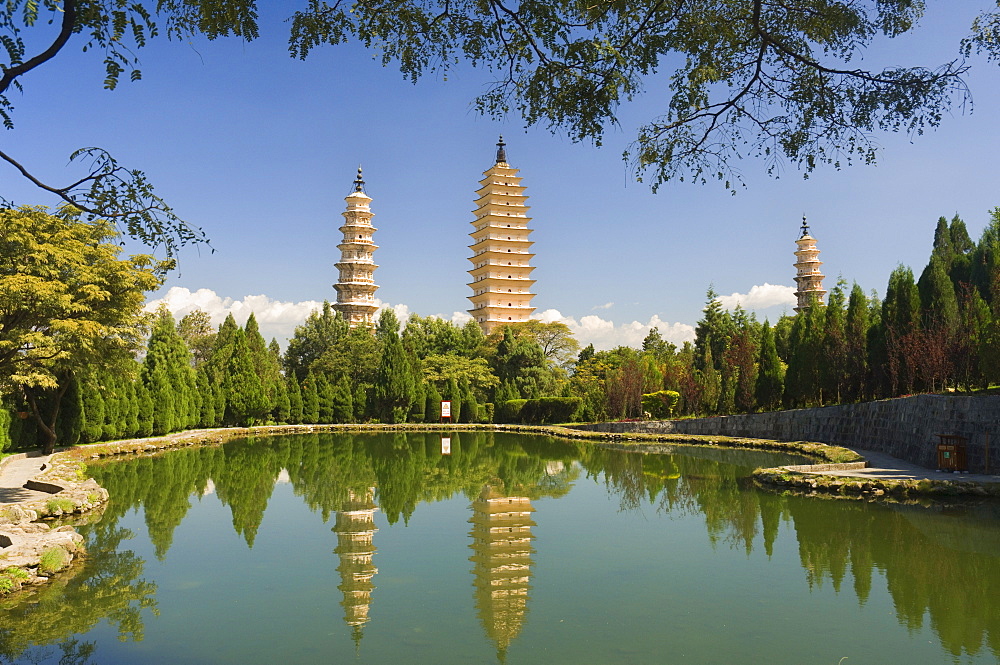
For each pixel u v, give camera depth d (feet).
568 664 18.39
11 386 60.75
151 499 45.75
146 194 16.35
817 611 22.63
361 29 17.31
